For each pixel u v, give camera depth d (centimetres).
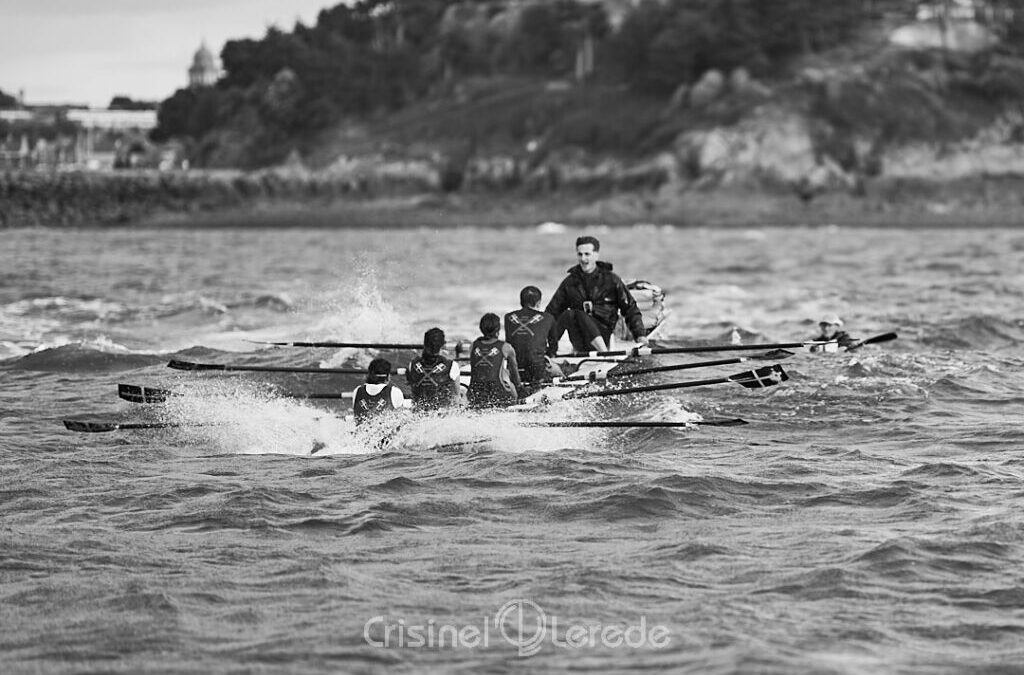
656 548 3912
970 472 4931
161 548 3953
